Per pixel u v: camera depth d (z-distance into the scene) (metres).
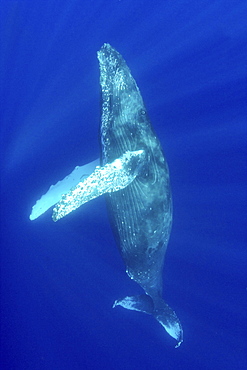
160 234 10.31
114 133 10.00
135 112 10.08
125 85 10.11
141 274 11.34
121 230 10.18
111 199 9.75
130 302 13.24
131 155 8.34
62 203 7.08
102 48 10.30
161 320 12.77
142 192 9.38
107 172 7.65
